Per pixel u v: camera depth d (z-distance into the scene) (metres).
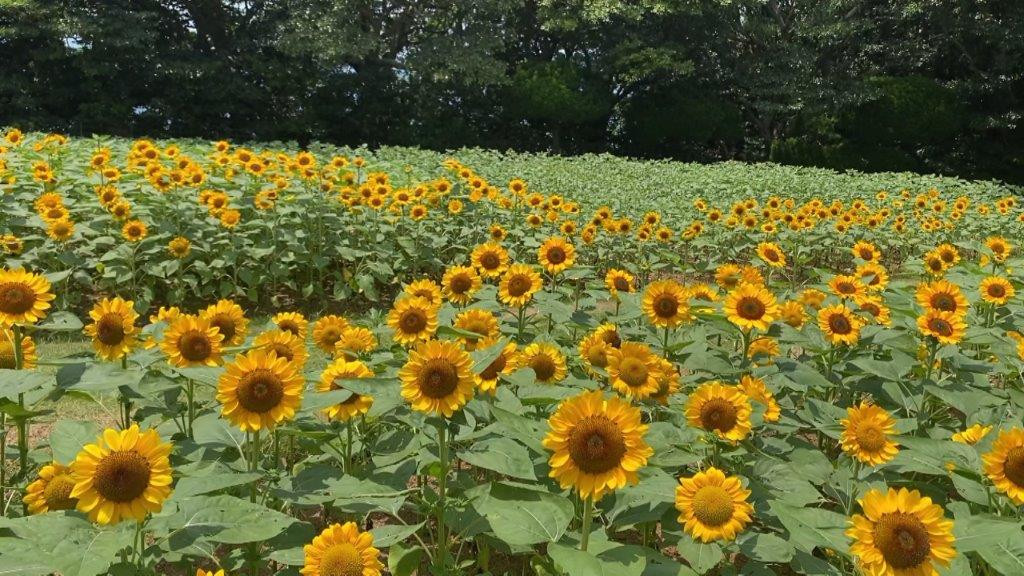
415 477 4.04
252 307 8.25
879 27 34.78
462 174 10.42
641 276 9.66
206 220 8.28
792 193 16.95
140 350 3.71
